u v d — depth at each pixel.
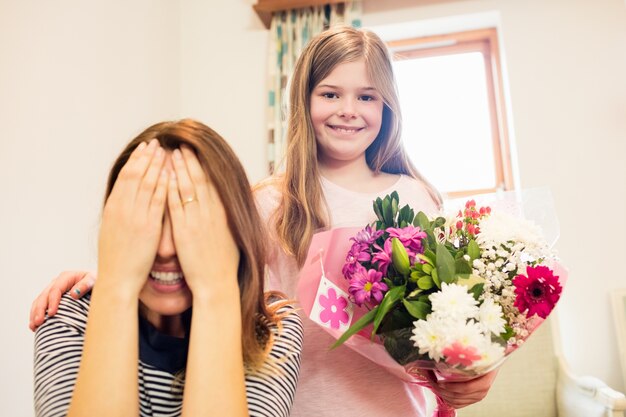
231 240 0.74
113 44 2.18
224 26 2.90
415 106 2.81
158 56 2.61
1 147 1.54
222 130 2.80
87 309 0.80
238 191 0.75
